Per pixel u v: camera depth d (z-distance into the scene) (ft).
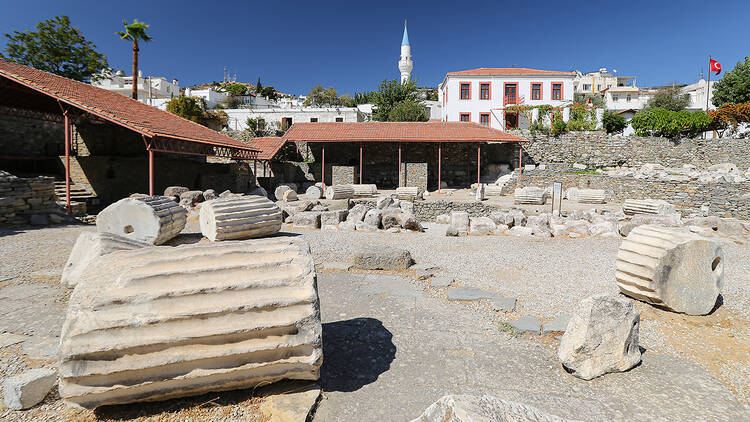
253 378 10.01
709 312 17.58
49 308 16.81
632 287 18.29
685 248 17.10
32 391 10.12
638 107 190.29
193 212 50.88
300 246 12.60
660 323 16.39
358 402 10.80
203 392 9.83
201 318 9.55
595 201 70.69
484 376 12.32
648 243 18.10
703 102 188.34
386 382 11.89
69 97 49.03
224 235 29.48
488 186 81.10
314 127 103.24
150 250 11.55
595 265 26.63
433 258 28.86
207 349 9.38
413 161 106.42
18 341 13.58
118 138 77.77
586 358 12.12
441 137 91.20
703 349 14.20
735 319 16.93
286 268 11.28
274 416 9.66
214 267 10.75
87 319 9.02
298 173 96.68
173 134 56.24
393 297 20.27
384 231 40.88
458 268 25.93
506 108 112.98
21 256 26.27
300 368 10.28
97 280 9.89
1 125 69.46
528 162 102.73
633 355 12.84
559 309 18.26
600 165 100.37
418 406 10.66
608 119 108.88
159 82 218.18
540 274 24.40
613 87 228.84
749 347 14.29
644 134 105.09
